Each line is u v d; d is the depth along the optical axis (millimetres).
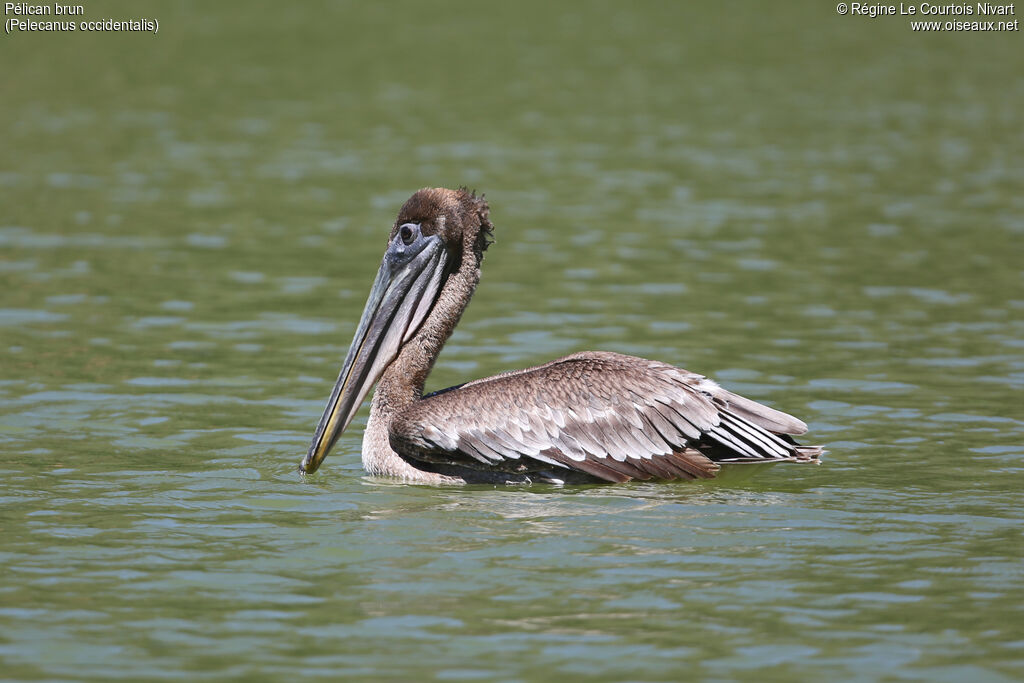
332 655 8281
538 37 53406
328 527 10656
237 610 8969
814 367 16203
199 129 35625
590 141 34594
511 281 20953
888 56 51000
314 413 14391
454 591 9289
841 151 33750
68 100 39656
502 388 12273
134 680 7953
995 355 16719
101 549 10109
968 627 8703
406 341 12898
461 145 33812
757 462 12547
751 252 23047
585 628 8688
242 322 18359
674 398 12062
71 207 26109
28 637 8531
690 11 60969
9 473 12078
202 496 11516
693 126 37031
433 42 51531
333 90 42062
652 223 25469
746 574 9578
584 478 12117
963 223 25328
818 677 8023
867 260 22391
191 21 54656
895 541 10273
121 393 14930
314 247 23219
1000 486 11734
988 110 40219
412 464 12383
